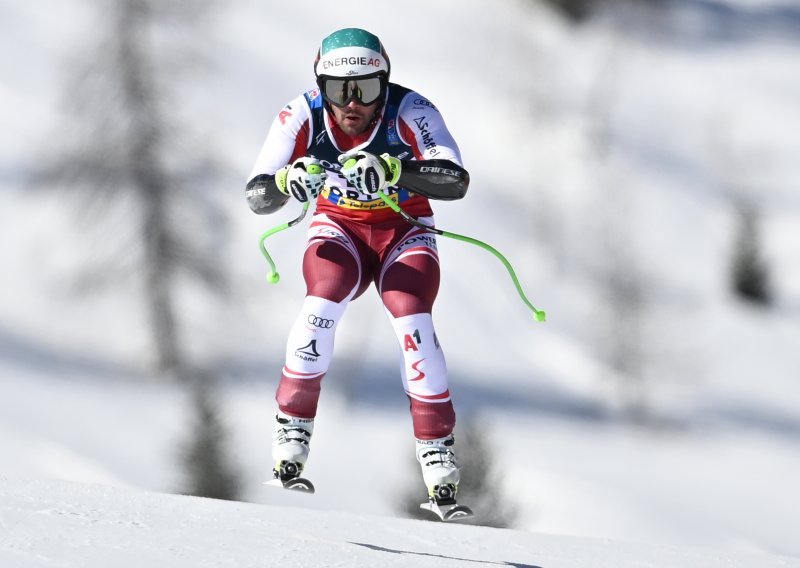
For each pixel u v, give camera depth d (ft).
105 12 317.63
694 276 424.46
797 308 424.87
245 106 418.31
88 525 44.19
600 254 407.44
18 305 320.50
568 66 507.30
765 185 485.97
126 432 255.70
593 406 340.39
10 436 233.96
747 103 525.75
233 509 53.78
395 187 50.39
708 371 372.38
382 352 330.75
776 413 357.20
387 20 500.74
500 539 57.21
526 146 456.04
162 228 325.21
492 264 395.34
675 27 569.23
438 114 49.19
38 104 390.63
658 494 262.88
